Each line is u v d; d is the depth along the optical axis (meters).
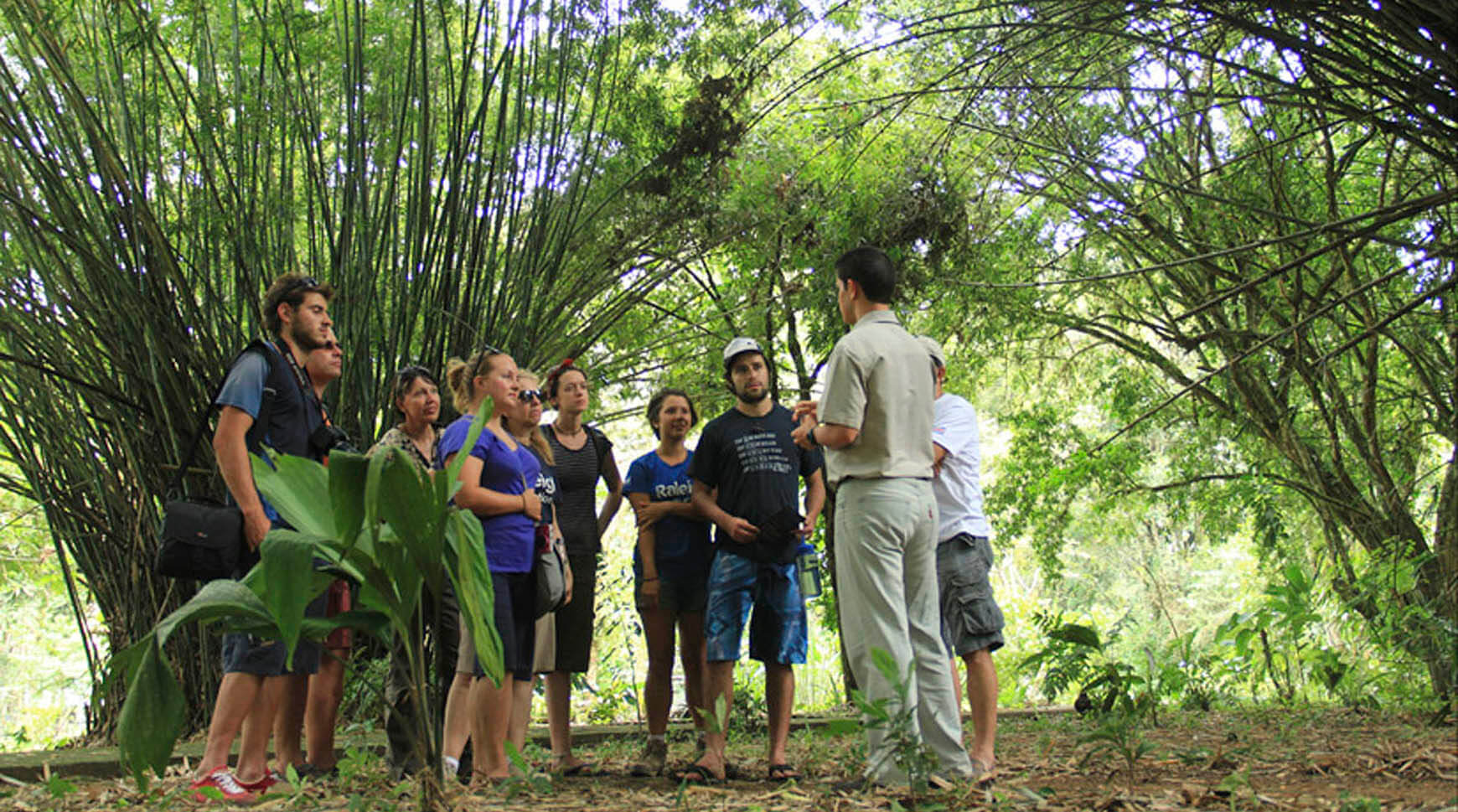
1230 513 10.87
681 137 6.72
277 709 3.71
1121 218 7.95
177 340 5.17
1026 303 8.73
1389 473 9.63
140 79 5.33
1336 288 8.55
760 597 4.02
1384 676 5.93
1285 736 4.38
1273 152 7.34
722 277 9.12
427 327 5.75
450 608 3.59
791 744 5.41
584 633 4.46
